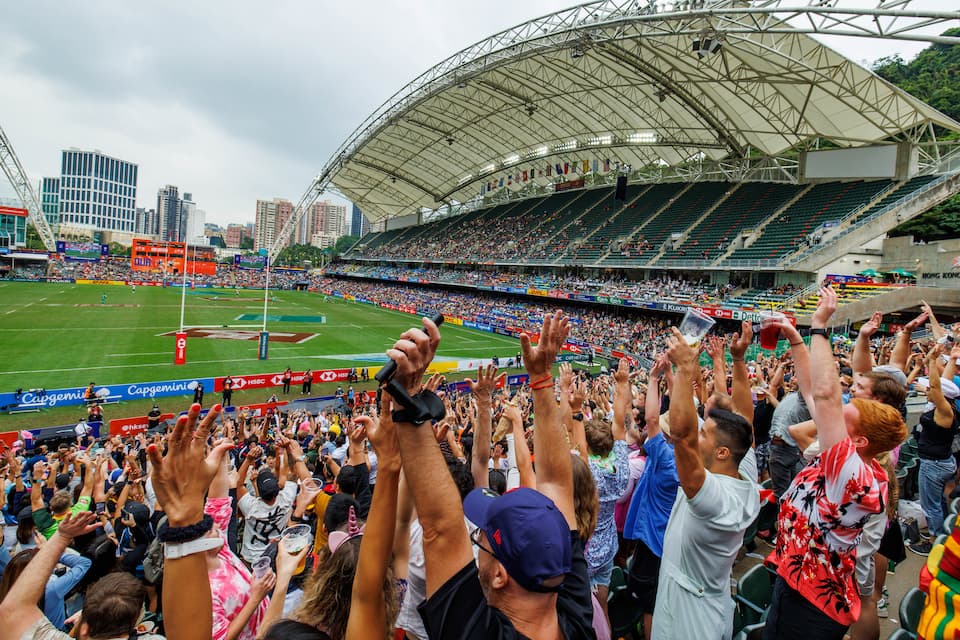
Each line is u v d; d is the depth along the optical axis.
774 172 49.38
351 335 48.03
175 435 2.34
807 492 3.35
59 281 86.50
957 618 2.13
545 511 2.01
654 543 4.47
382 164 81.56
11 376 26.95
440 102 55.50
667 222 54.81
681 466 3.12
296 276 118.38
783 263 39.25
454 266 84.06
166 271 98.62
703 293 44.91
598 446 4.54
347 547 2.70
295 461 6.93
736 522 3.21
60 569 4.88
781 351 24.27
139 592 3.14
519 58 39.53
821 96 36.06
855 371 5.25
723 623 3.30
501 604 2.02
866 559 3.97
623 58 37.41
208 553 3.76
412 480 1.87
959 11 15.70
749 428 3.52
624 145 53.16
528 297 66.19
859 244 36.47
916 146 38.59
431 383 2.41
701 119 44.72
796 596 3.33
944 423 6.08
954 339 8.63
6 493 9.05
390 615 2.44
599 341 43.91
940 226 43.72
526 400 13.27
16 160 90.56
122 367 30.11
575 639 2.21
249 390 27.72
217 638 3.40
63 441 18.89
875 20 18.23
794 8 19.45
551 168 66.50
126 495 8.12
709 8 24.36
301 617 2.55
